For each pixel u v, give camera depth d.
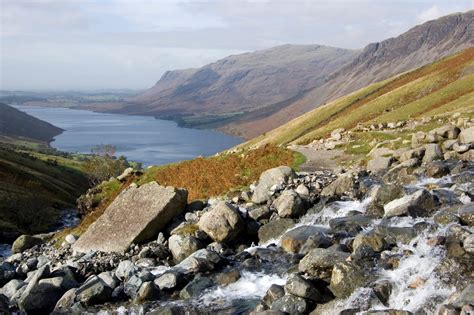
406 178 25.50
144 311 15.67
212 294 16.33
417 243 15.95
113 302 16.81
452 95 82.50
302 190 25.05
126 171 54.31
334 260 15.15
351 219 20.14
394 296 13.24
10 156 175.25
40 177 154.00
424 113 72.12
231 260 19.31
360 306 13.03
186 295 16.44
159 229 23.70
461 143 30.50
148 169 54.66
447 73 110.31
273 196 25.70
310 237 18.69
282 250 19.28
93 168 149.38
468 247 14.30
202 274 17.97
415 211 18.86
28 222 95.38
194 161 47.78
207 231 21.56
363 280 14.04
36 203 101.88
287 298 14.06
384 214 19.92
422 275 13.74
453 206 18.66
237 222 21.61
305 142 64.06
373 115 104.31
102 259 21.41
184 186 39.44
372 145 43.50
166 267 19.78
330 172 30.72
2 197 101.81
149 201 24.42
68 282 18.61
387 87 146.25
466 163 26.66
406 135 45.56
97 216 36.09
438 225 16.81
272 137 143.88
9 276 21.94
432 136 34.41
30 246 29.33
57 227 98.44
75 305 16.66
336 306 13.42
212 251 19.36
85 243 23.75
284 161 39.91
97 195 52.16
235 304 15.38
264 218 23.33
